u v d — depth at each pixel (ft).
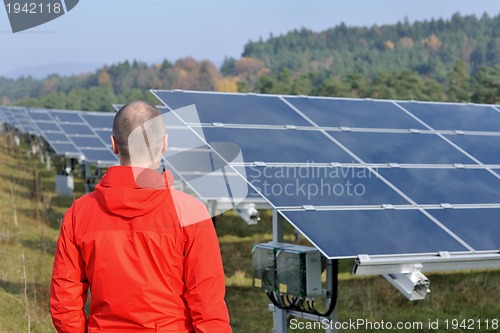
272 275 33.27
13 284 49.03
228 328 16.15
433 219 31.96
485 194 35.58
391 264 28.55
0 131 238.48
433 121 43.65
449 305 50.96
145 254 15.89
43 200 90.17
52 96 373.81
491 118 46.11
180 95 38.68
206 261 16.07
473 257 29.89
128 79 441.27
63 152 100.27
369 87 218.59
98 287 15.98
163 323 16.03
